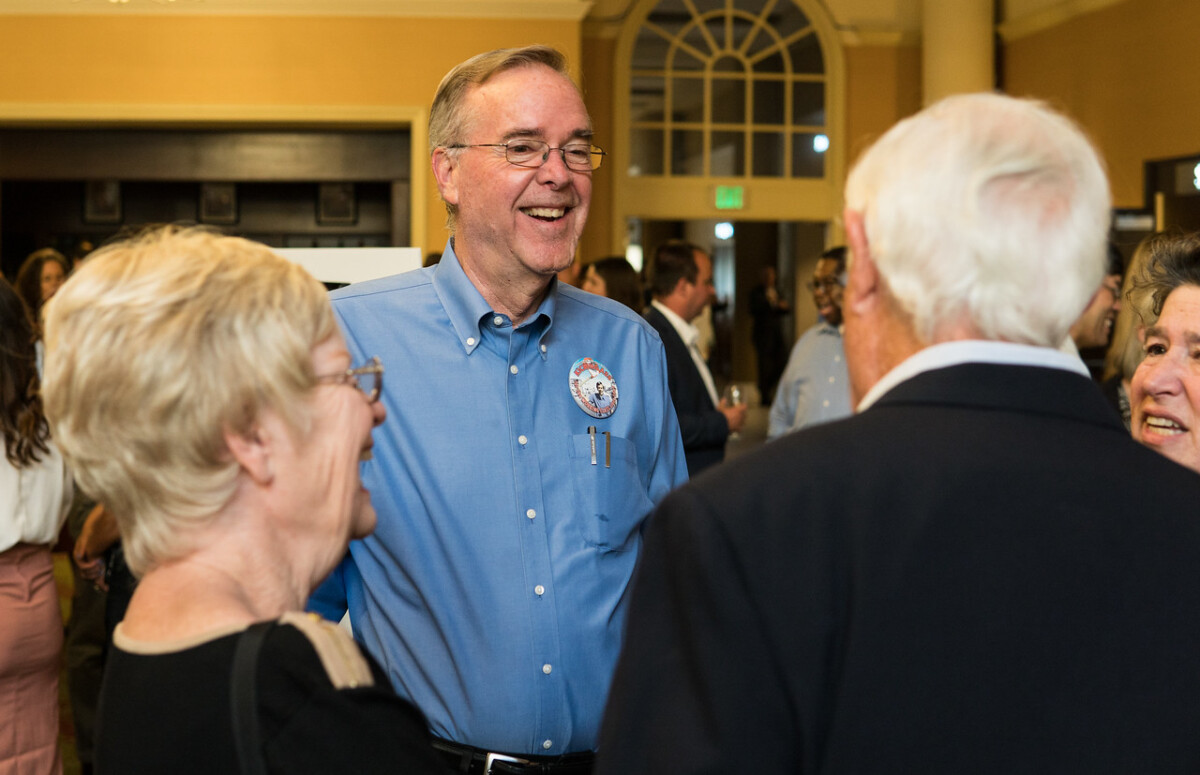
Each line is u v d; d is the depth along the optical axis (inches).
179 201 375.6
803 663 32.7
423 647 63.2
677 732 32.5
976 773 32.3
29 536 86.3
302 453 38.1
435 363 65.8
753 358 659.4
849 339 39.0
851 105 414.0
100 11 331.9
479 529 63.6
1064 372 36.2
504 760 62.1
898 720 32.5
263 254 39.2
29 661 87.0
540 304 67.6
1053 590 33.1
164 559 37.1
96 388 35.7
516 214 64.4
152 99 335.3
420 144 339.3
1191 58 314.0
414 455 64.2
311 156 355.6
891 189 36.0
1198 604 33.4
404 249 91.7
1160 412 64.4
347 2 333.7
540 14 336.5
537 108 64.3
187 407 35.7
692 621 33.4
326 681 34.2
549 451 66.0
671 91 407.5
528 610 62.9
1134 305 71.2
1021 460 34.2
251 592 37.3
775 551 33.5
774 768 32.3
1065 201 35.2
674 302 166.1
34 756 87.8
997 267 34.5
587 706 63.9
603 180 402.3
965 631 32.8
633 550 68.4
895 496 33.9
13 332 84.0
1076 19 363.3
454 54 337.4
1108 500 34.2
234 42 335.6
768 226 652.7
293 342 37.4
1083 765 32.4
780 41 411.2
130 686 35.2
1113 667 32.8
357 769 33.7
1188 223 319.0
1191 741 32.6
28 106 332.8
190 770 33.4
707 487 35.0
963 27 377.4
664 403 73.8
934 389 35.5
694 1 406.6
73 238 373.1
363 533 41.7
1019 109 36.8
